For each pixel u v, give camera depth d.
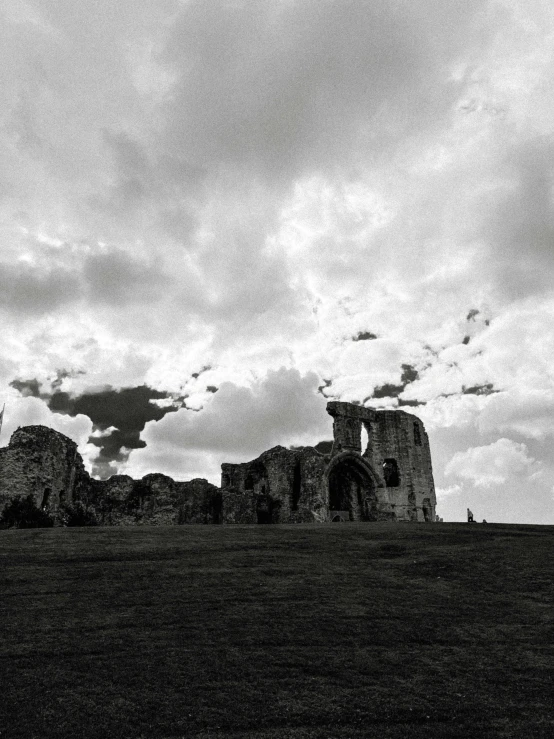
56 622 14.29
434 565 20.91
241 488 67.25
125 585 17.91
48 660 11.89
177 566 20.61
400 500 64.69
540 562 20.56
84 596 16.66
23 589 17.44
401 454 66.38
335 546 24.86
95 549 23.67
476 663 12.00
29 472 44.84
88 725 9.28
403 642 13.18
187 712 9.73
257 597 16.55
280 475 62.81
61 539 26.20
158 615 14.87
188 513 60.56
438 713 9.80
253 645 12.84
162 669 11.48
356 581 18.59
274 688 10.71
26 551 23.11
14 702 10.02
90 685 10.73
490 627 14.20
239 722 9.42
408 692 10.62
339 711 9.84
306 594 16.91
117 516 57.41
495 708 10.00
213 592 17.06
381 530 30.05
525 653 12.54
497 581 18.47
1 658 11.96
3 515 40.31
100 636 13.31
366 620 14.62
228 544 25.16
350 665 11.82
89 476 57.97
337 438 63.91
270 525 33.56
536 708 9.99
